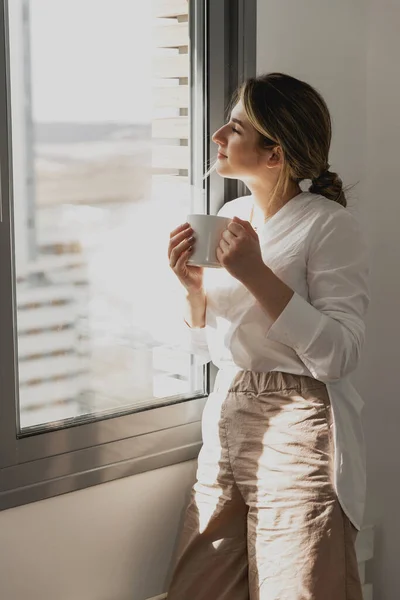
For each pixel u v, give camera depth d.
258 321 1.65
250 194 1.98
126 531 1.84
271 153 1.68
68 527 1.74
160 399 1.90
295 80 1.69
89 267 1.75
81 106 1.70
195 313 1.78
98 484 1.77
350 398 1.68
